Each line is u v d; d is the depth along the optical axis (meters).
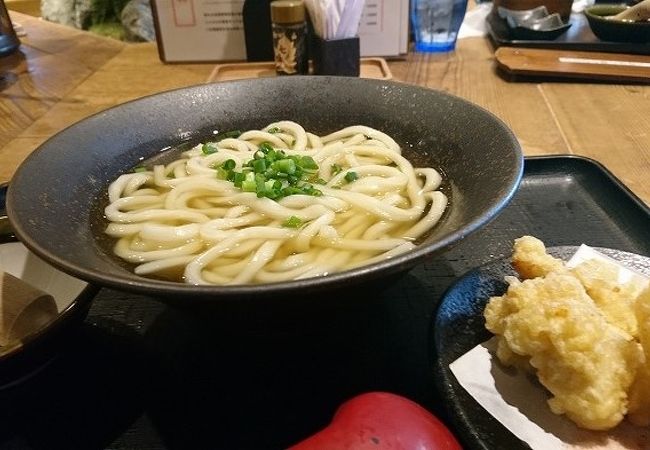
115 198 0.31
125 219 0.29
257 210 0.31
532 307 0.20
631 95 0.52
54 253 0.20
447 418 0.22
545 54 0.59
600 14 0.64
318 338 0.26
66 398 0.24
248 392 0.24
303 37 0.53
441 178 0.31
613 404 0.19
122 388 0.24
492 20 0.70
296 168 0.33
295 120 0.39
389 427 0.18
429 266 0.31
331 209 0.31
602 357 0.19
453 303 0.25
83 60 0.67
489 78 0.57
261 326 0.23
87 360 0.26
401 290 0.29
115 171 0.32
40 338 0.23
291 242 0.29
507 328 0.21
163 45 0.64
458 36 0.71
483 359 0.22
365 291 0.22
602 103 0.50
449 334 0.24
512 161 0.24
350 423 0.19
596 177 0.37
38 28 0.81
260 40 0.61
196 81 0.59
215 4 0.61
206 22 0.62
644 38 0.58
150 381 0.25
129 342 0.27
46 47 0.72
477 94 0.53
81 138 0.30
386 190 0.33
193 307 0.20
